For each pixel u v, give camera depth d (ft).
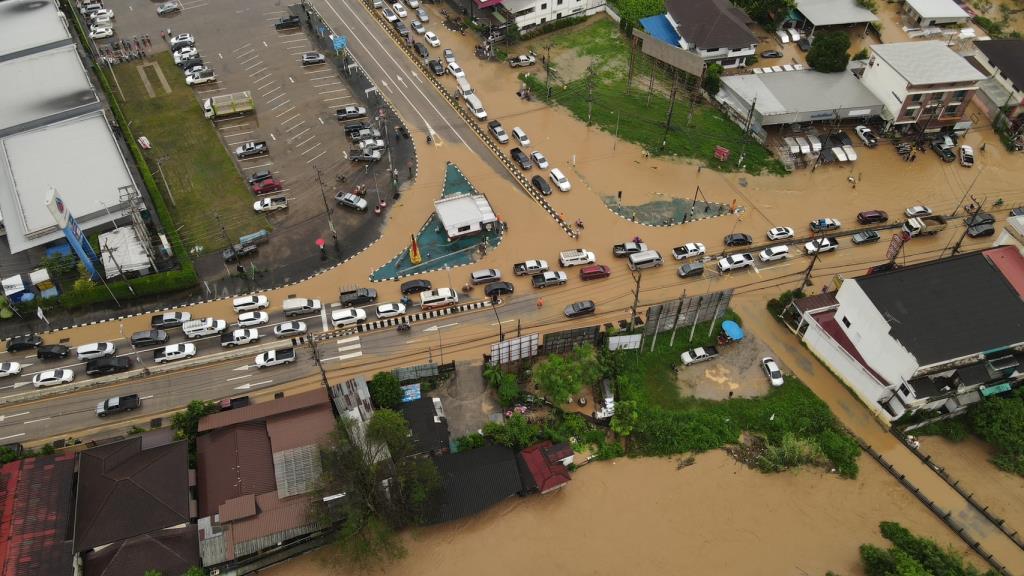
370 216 322.14
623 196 333.62
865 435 248.73
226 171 340.59
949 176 349.20
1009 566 214.90
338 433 217.36
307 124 367.45
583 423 245.45
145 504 203.51
